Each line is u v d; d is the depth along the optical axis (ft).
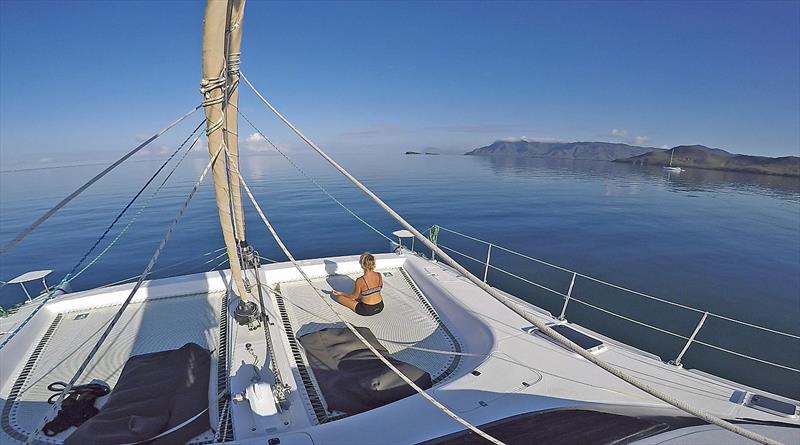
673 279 37.83
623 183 135.44
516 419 8.95
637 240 52.95
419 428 8.50
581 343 12.74
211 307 15.72
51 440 9.46
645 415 9.49
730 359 23.20
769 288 35.94
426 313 16.28
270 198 76.43
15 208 71.20
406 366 11.78
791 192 126.93
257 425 8.87
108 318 15.02
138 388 10.66
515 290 32.91
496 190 101.19
